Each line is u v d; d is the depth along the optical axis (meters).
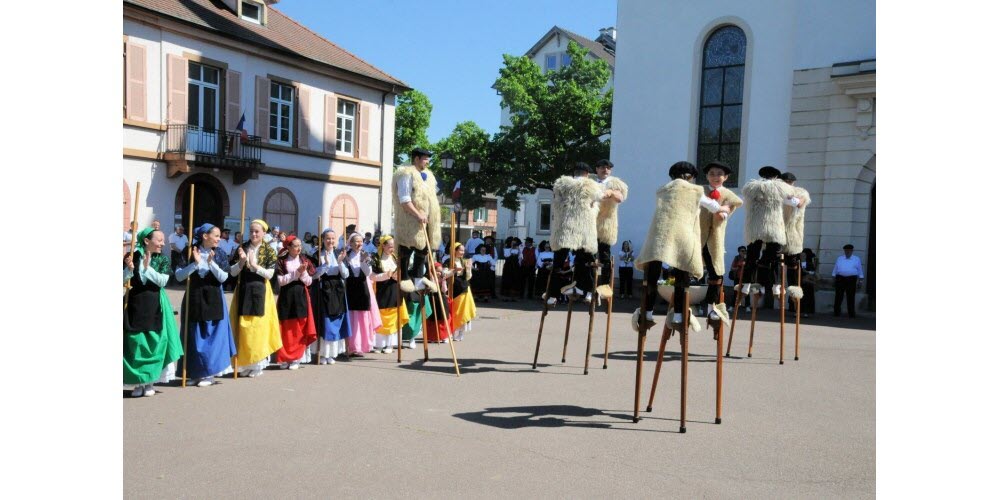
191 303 7.93
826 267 18.89
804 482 5.19
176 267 20.52
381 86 28.19
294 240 9.16
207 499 4.62
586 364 9.27
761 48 20.47
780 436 6.41
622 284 21.75
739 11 20.86
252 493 4.75
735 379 9.09
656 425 6.70
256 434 6.14
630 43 22.91
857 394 8.30
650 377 9.12
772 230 10.57
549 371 9.42
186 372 7.97
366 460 5.49
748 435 6.42
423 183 9.81
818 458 5.77
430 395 7.81
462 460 5.54
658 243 6.44
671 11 22.12
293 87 25.17
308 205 25.80
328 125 26.38
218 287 8.08
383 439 6.07
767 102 20.36
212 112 22.86
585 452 5.80
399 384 8.38
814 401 7.88
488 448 5.86
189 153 21.11
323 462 5.43
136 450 5.62
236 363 8.43
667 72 22.17
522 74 30.89
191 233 8.01
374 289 10.72
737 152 21.05
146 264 7.27
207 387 7.98
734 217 20.73
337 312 9.66
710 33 21.50
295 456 5.56
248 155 23.44
